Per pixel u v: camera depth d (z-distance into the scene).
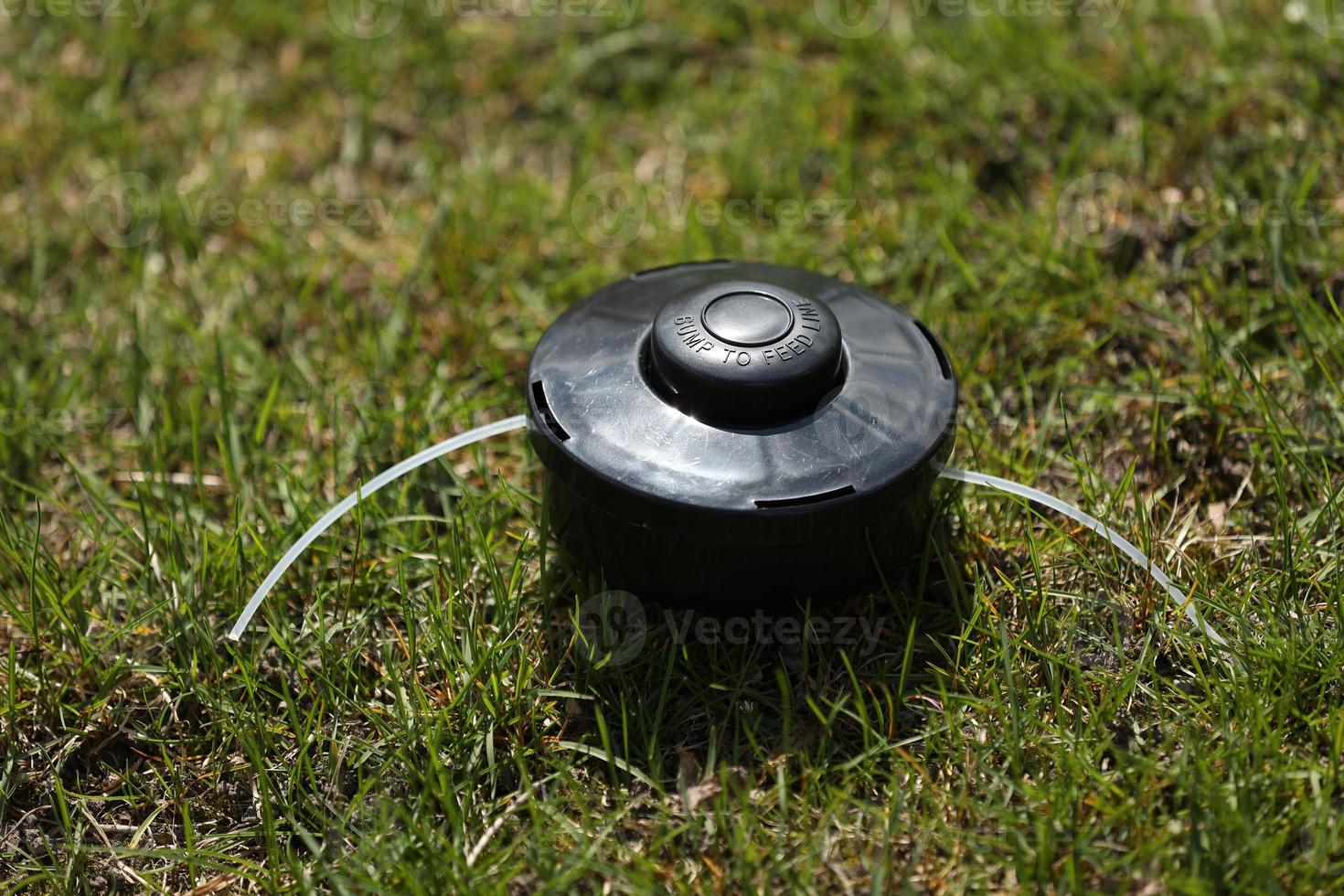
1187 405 0.80
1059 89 0.91
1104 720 0.72
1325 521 0.76
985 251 0.87
